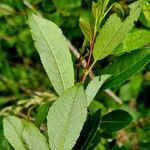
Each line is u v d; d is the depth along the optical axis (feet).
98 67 2.02
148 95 2.70
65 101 0.88
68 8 2.33
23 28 2.71
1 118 1.30
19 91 2.75
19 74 2.85
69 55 1.03
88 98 1.01
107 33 1.05
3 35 2.77
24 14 2.32
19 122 0.91
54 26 1.03
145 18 1.53
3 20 2.70
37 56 2.90
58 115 0.88
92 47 1.09
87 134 1.08
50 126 0.89
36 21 1.03
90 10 1.25
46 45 1.03
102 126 1.63
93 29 1.11
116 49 1.28
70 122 0.89
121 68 1.19
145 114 2.40
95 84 1.01
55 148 0.89
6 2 2.37
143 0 1.05
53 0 2.37
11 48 2.95
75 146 1.07
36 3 2.41
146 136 2.15
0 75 2.83
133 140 2.15
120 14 1.05
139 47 1.27
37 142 0.90
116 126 1.63
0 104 2.58
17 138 0.90
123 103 2.24
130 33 1.27
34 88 2.77
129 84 2.36
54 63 1.03
